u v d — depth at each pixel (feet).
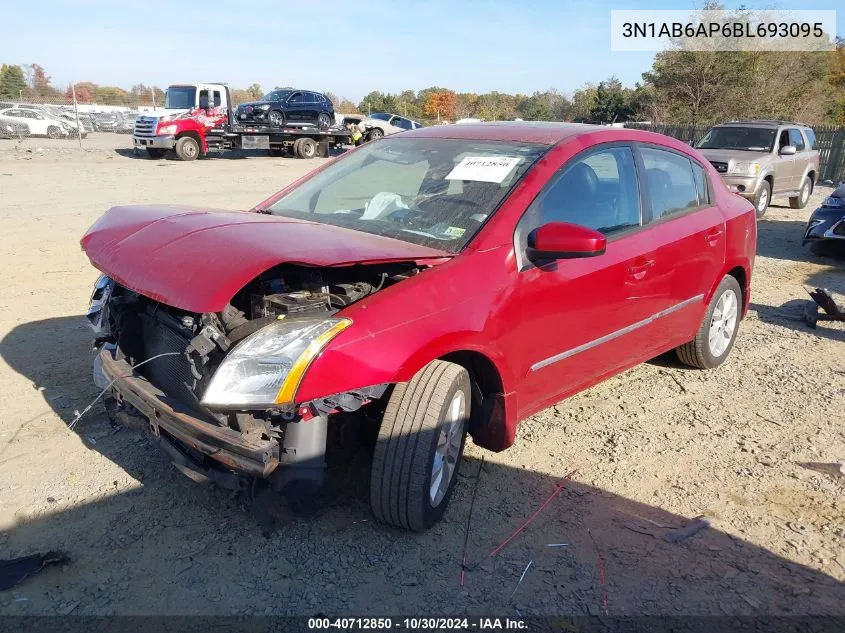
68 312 20.45
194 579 9.50
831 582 9.93
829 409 15.64
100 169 63.21
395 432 9.84
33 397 14.61
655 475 12.61
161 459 12.39
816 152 52.49
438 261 10.36
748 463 13.14
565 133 13.41
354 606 9.12
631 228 13.67
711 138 48.91
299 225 10.80
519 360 11.32
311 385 8.65
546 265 11.50
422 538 10.53
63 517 10.68
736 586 9.78
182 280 8.86
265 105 86.22
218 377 8.71
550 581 9.74
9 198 42.11
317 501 9.66
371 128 104.99
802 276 29.22
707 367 17.54
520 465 12.74
